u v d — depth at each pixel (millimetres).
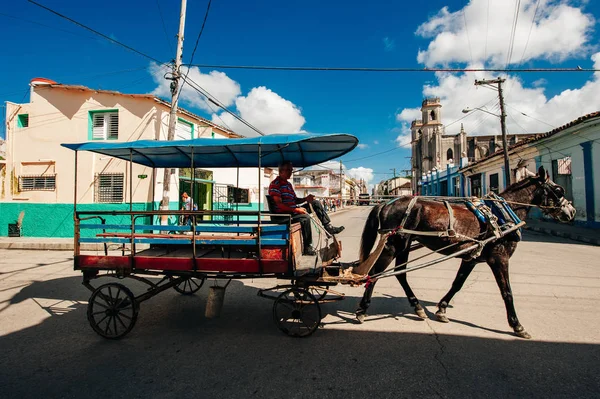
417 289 5781
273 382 2932
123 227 4414
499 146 46750
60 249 10820
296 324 4023
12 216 13062
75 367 3242
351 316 4562
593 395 2703
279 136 4117
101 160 12461
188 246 5566
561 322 4203
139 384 2928
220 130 16016
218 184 15430
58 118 12898
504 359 3297
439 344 3652
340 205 43188
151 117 12180
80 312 4852
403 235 4379
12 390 2844
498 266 4066
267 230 4027
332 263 4676
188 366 3238
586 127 13602
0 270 7586
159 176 12148
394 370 3113
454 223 4246
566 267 7152
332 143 4758
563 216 4531
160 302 5312
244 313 4758
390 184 80875
